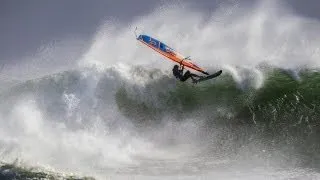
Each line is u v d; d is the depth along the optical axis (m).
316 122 53.22
